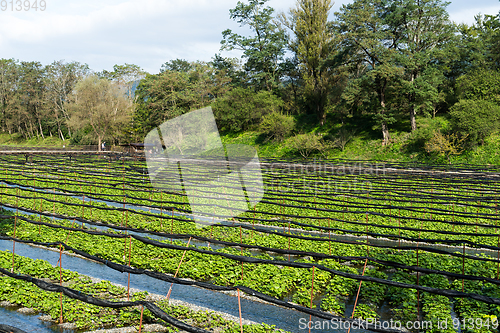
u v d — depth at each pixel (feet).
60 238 46.21
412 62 139.74
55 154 149.28
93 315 27.63
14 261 37.91
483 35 168.45
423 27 152.35
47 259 41.16
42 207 64.28
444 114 157.99
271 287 33.01
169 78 198.39
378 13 153.38
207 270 37.04
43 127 319.88
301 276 35.73
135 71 270.87
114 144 223.92
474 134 127.13
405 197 70.59
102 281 34.04
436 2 147.02
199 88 197.77
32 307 28.86
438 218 60.18
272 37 203.21
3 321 26.73
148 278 36.52
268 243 45.75
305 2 178.40
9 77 333.21
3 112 321.93
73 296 25.54
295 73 198.49
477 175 89.10
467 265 39.22
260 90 198.08
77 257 41.93
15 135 324.19
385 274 37.63
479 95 140.56
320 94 175.83
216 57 231.50
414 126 149.07
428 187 78.38
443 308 29.09
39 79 312.71
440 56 143.43
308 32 180.04
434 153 135.33
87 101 208.54
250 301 31.76
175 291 33.60
